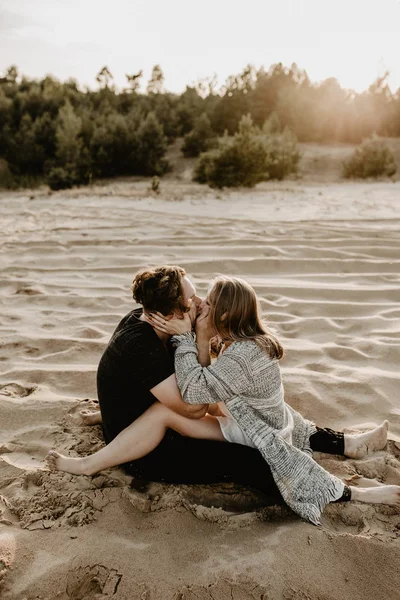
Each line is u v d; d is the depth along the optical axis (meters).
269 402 2.47
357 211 10.70
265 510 2.34
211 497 2.46
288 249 6.53
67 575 1.98
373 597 1.92
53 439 2.88
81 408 3.16
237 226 8.46
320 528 2.22
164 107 49.72
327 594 1.92
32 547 2.11
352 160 29.30
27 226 9.04
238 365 2.36
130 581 1.96
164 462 2.47
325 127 45.44
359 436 2.76
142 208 11.69
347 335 4.17
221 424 2.55
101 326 4.41
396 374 3.52
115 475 2.57
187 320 2.52
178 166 38.25
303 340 4.09
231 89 48.81
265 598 1.90
